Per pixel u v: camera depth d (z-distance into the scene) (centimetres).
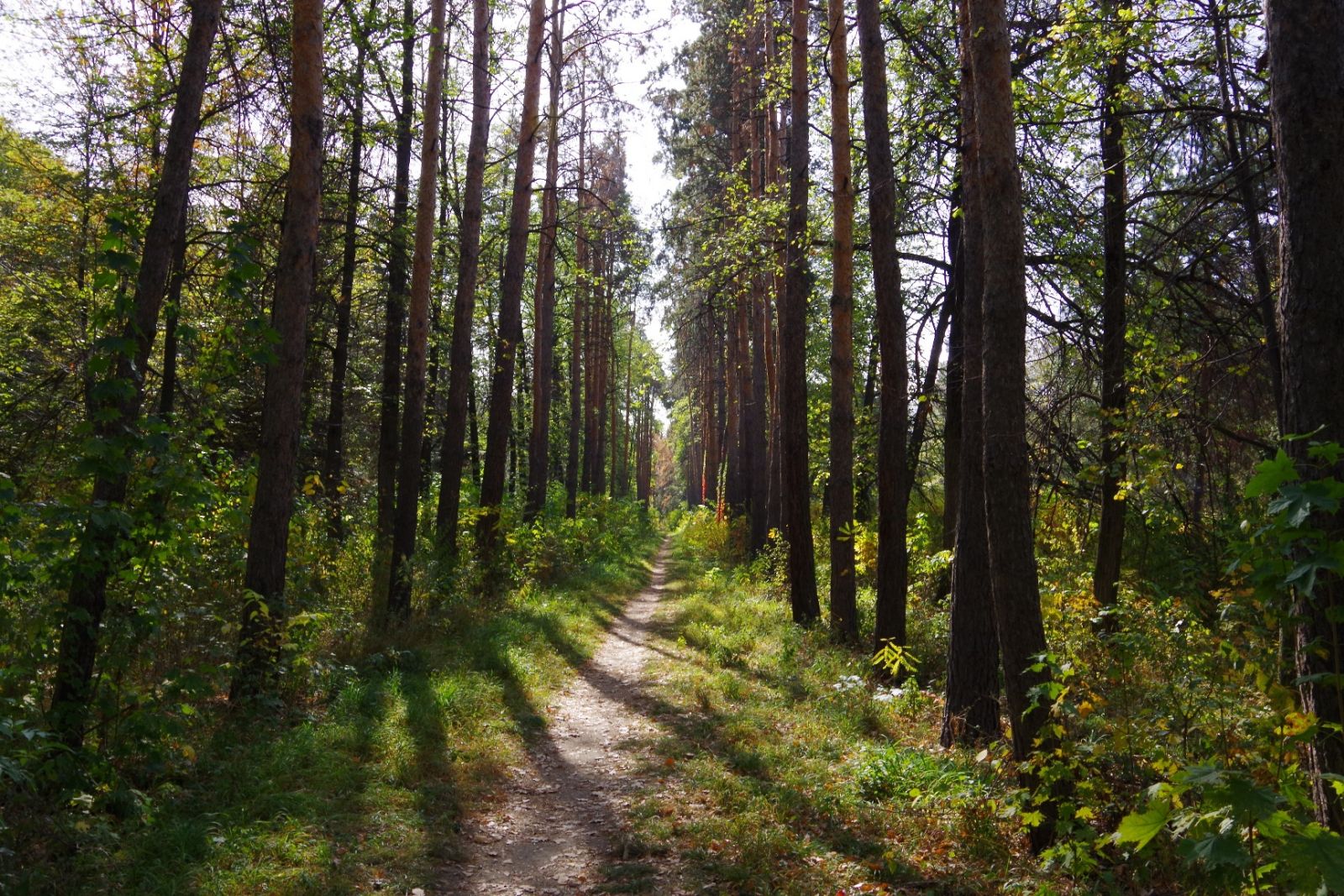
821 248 1520
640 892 486
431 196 1284
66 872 435
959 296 1300
